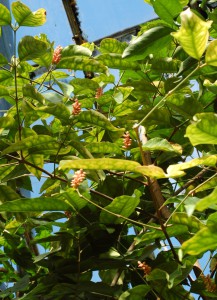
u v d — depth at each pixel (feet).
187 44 6.22
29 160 7.59
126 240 8.05
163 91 8.67
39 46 7.41
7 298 8.37
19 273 8.85
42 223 7.76
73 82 8.36
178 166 6.12
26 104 7.48
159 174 6.10
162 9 7.67
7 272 8.77
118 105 8.52
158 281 7.11
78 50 7.95
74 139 7.59
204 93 8.43
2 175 7.90
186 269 6.86
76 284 7.35
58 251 7.64
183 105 7.61
